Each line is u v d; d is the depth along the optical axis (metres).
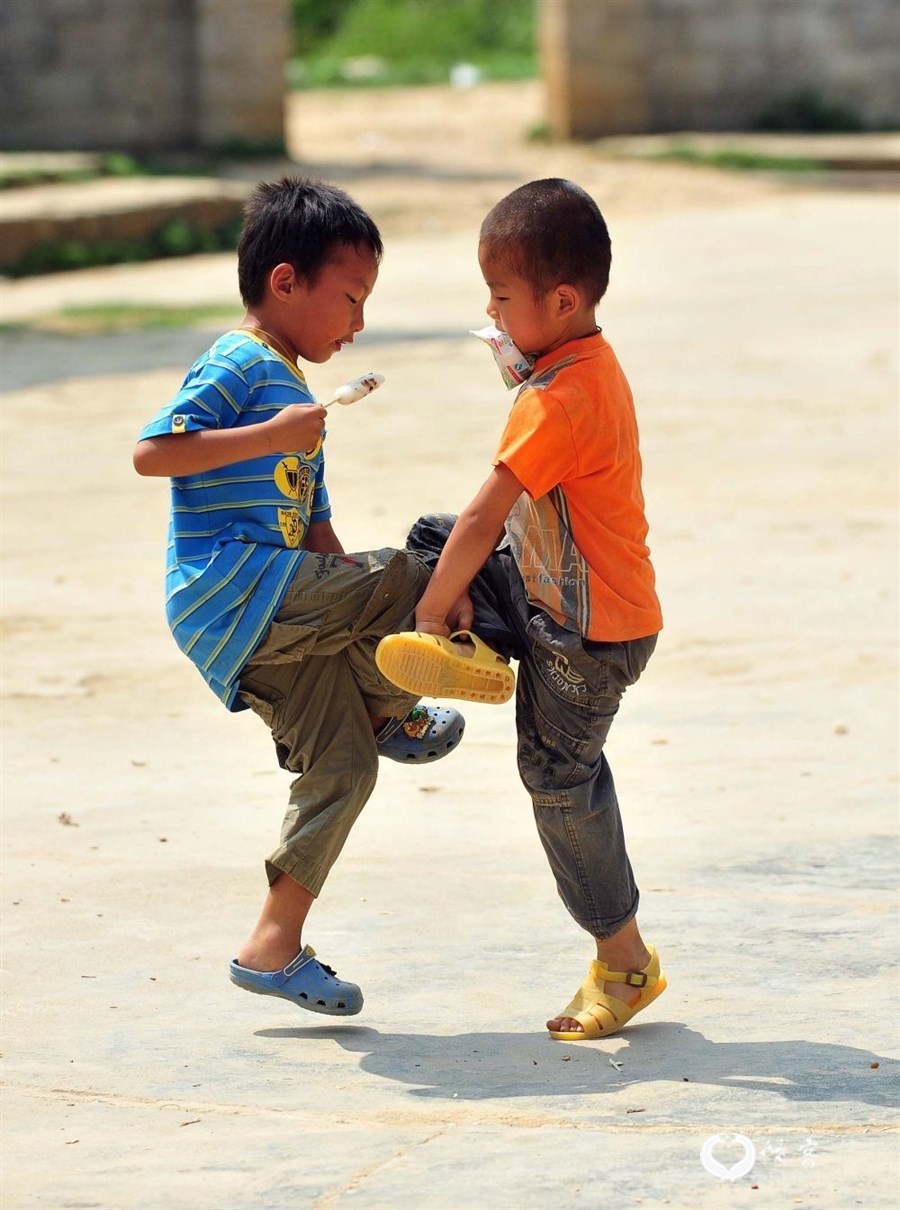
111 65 78.38
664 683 19.44
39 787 16.12
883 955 12.15
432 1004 11.41
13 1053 10.66
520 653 10.78
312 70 110.00
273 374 10.59
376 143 86.69
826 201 73.38
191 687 19.44
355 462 31.22
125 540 26.03
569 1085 10.04
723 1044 10.66
